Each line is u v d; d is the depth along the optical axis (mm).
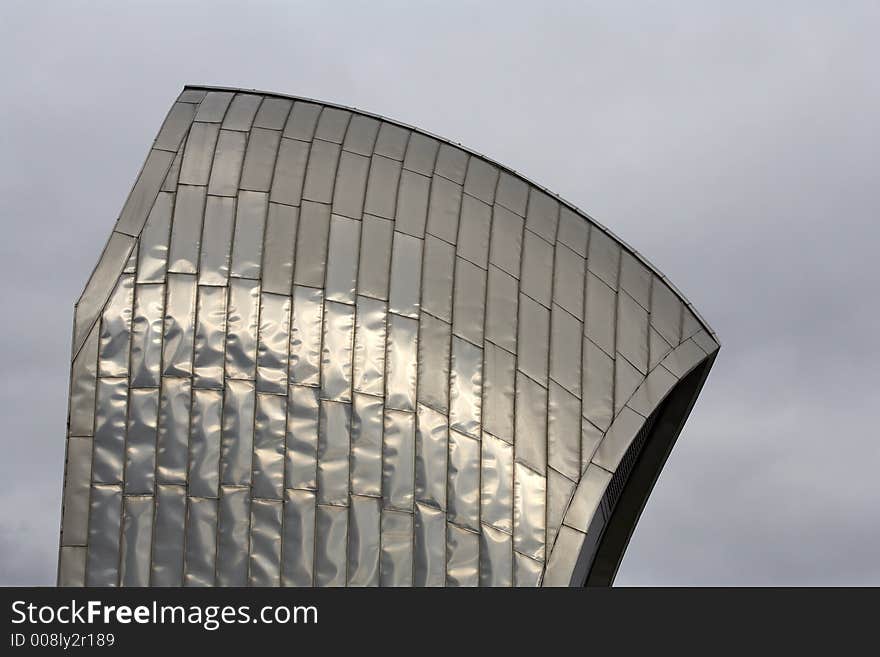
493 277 25109
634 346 25438
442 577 22656
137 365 23062
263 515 22516
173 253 23875
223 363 23188
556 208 26953
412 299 24297
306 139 26078
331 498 22719
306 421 23031
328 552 22469
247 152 25516
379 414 23281
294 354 23391
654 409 24812
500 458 23562
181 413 22859
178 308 23438
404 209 25375
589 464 24000
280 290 23797
